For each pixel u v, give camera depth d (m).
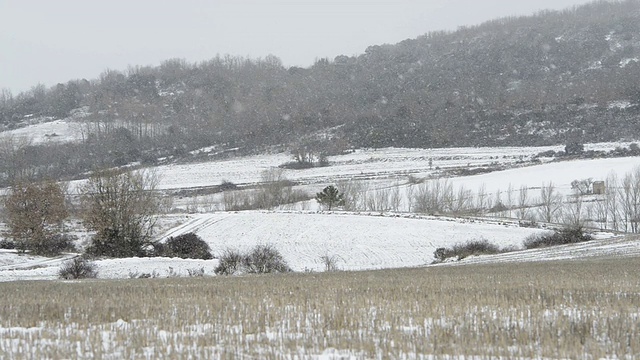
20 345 12.22
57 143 172.50
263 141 183.00
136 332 13.52
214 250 69.62
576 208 89.25
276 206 109.31
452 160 145.75
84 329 14.08
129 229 59.34
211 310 16.67
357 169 141.25
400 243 73.69
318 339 12.62
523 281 25.12
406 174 130.12
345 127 190.75
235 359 11.20
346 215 90.38
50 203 70.69
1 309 17.41
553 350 11.56
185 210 104.06
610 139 160.75
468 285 23.44
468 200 100.94
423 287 22.67
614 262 38.72
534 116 185.50
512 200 99.25
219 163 158.00
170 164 160.00
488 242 67.31
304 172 141.62
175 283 28.12
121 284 27.92
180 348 12.12
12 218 69.62
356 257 68.06
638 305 17.14
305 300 18.59
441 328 13.46
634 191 87.69
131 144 175.75
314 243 75.25
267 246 56.00
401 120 191.75
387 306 17.02
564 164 124.06
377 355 11.49
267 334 13.50
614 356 11.38
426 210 98.50
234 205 110.31
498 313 15.52
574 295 19.23
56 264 58.62
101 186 59.62
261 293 21.11
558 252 54.12
